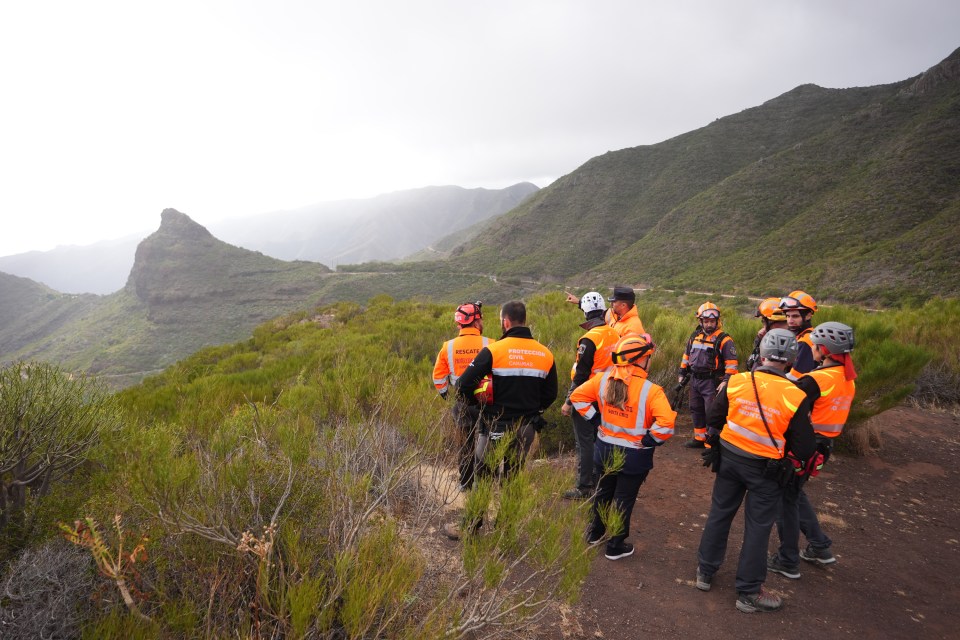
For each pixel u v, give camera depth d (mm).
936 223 68250
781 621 3154
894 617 3221
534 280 149625
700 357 5785
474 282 158500
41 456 2994
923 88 128375
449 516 3752
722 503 3393
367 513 2678
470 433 3756
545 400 3846
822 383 3426
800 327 4379
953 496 4867
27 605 2043
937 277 53125
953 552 3959
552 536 2381
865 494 4902
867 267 63969
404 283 169625
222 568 2336
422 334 11000
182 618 2000
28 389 2916
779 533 3674
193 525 2287
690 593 3414
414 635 2062
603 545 3877
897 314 11203
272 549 2291
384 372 4770
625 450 3549
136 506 2416
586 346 4418
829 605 3330
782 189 122500
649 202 177000
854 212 89438
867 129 127250
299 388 4793
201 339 180125
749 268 87375
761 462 3176
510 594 2617
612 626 3035
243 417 3627
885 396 5547
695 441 5945
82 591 2215
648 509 4602
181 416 4172
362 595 2031
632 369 3557
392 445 3803
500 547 2404
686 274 100500
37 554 2279
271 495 2740
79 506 2633
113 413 3449
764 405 3180
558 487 2924
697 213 132875
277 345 15812
